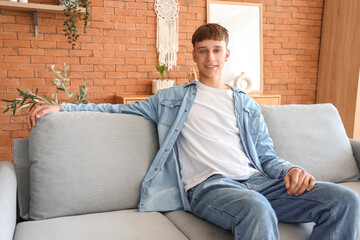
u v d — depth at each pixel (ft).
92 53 11.76
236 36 13.30
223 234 4.07
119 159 4.87
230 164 4.85
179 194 5.04
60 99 11.57
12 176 4.52
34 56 11.12
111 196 4.75
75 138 4.71
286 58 14.20
